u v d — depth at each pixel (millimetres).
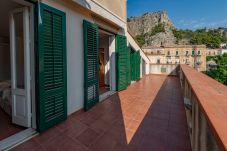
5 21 4621
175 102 5875
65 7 4059
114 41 7152
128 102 5781
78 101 4629
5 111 4199
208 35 79438
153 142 3121
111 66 7309
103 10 5816
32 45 3244
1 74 6301
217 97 1749
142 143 3080
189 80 2984
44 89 3307
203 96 1788
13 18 3436
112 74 7344
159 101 5977
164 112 4797
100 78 8195
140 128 3709
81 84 4738
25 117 3393
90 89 5074
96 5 5316
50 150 2793
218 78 29656
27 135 3143
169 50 50375
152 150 2857
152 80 11586
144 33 96812
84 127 3686
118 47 7168
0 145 2789
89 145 2979
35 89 3275
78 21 4566
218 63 32656
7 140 2941
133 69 10445
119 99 6152
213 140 1276
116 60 7234
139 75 11727
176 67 14875
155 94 7078
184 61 49781
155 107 5262
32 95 3322
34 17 3184
